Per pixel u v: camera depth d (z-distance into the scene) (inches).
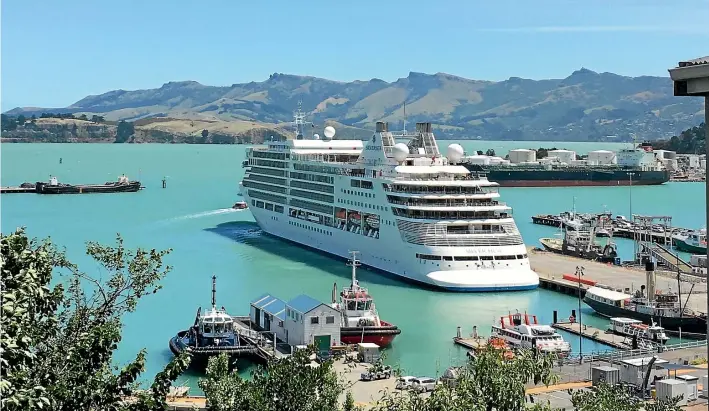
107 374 1673.2
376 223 6205.7
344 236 6614.2
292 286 5526.6
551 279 5866.1
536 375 2161.7
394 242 5930.1
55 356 1649.9
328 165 6953.7
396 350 4062.5
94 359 1662.2
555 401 2962.6
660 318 4581.7
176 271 5959.6
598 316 4940.9
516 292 5590.6
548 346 3919.8
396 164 6254.9
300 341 3850.9
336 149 7760.8
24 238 1537.9
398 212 5935.0
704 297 5221.5
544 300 5374.0
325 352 3804.1
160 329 4259.4
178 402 2974.9
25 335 1403.8
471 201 5861.2
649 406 2372.0
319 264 6466.5
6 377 1347.2
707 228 1225.4
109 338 1662.2
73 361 1630.2
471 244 5634.8
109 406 1622.8
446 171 6146.7
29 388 1421.0
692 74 1190.9
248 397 2049.7
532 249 7613.2
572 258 7047.2
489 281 5536.4
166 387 1651.1
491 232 5723.4
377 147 6496.1
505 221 5762.8
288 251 7086.6
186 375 3567.9
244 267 6230.3
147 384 3275.1
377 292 5472.4
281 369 2143.2
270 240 7721.5
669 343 4355.3
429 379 3243.1
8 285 1448.1
